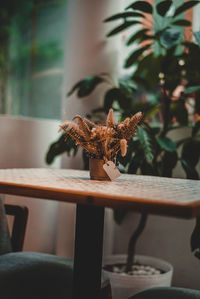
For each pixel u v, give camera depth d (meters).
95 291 1.25
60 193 1.11
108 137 1.44
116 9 2.67
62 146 2.25
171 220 2.57
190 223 2.50
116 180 1.51
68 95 2.47
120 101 2.37
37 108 5.40
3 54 5.65
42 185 1.17
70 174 1.67
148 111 2.43
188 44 2.22
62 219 2.46
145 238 2.67
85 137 1.45
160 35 2.28
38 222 2.35
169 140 2.22
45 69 5.84
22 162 2.40
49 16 5.99
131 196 0.99
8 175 1.45
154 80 2.45
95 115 2.53
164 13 2.23
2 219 1.70
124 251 2.77
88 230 1.25
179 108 2.38
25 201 2.23
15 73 5.64
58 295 1.38
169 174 2.15
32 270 1.45
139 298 1.34
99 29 2.64
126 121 1.47
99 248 1.26
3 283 1.34
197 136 2.31
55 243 2.52
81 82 2.44
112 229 2.74
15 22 5.89
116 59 2.71
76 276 1.27
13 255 1.61
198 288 2.45
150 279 2.03
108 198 1.01
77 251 1.27
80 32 2.66
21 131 2.38
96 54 2.65
